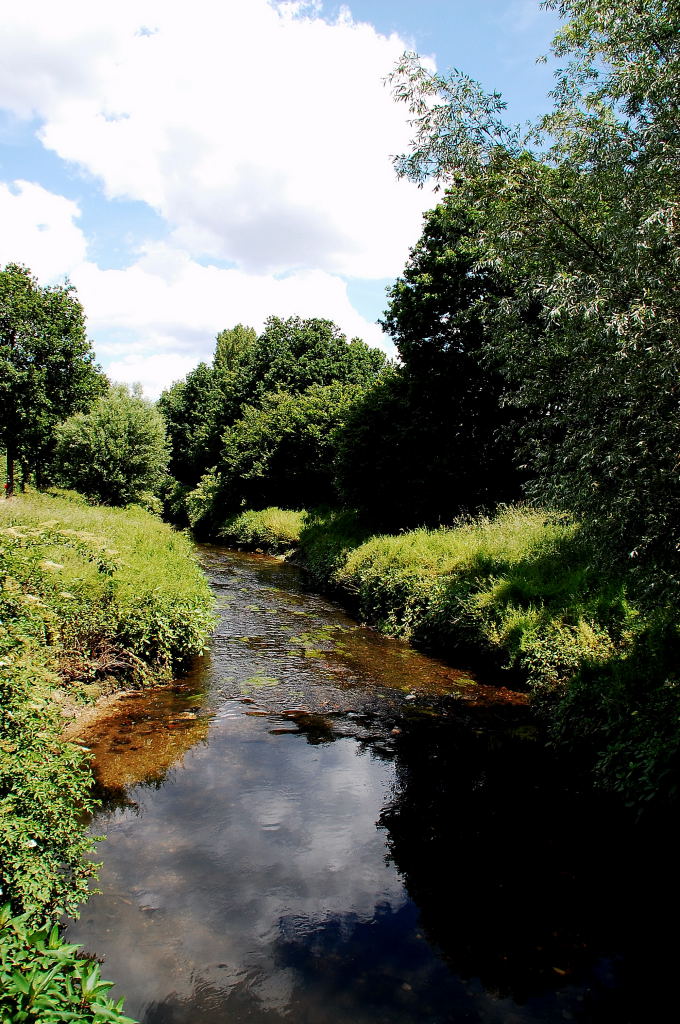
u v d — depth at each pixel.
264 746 6.96
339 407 30.78
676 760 5.43
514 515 14.97
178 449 54.69
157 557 12.28
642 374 4.79
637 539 5.31
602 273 5.46
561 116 6.36
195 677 9.27
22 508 15.95
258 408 43.53
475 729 7.61
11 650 4.17
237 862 4.81
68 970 2.93
